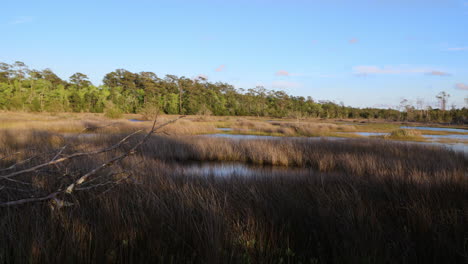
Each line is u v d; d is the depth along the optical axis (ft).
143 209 10.30
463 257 7.99
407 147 38.27
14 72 231.50
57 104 179.52
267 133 79.66
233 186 14.58
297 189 14.70
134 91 261.65
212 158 35.19
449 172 20.81
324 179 18.35
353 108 321.93
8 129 45.91
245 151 36.70
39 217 8.86
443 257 8.14
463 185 15.61
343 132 92.58
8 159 18.62
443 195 13.67
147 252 7.57
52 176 12.56
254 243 8.30
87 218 9.38
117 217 9.25
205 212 9.76
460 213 11.02
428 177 18.17
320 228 9.64
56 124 63.05
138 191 12.51
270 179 18.13
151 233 8.48
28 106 184.65
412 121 233.76
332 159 31.24
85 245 7.33
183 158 34.32
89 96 224.33
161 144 36.73
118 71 276.82
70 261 6.71
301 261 7.79
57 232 8.18
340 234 9.11
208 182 16.07
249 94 327.67
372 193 14.26
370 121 226.38
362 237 8.74
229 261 7.27
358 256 7.49
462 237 9.09
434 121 222.48
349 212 10.39
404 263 7.79
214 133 74.49
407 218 10.70
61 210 9.61
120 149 30.91
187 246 8.04
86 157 18.97
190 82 273.54
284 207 11.43
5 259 6.71
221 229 8.76
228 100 286.05
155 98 242.78
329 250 8.43
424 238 9.16
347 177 18.78
